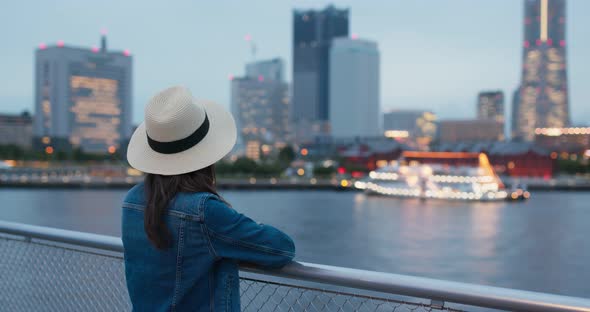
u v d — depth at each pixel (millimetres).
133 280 2705
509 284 33281
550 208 87375
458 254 43062
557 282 33719
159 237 2586
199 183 2711
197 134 2734
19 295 4164
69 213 68750
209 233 2568
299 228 58312
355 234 53812
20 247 4234
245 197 105438
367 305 2699
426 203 94500
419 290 2480
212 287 2615
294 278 2803
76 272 3844
